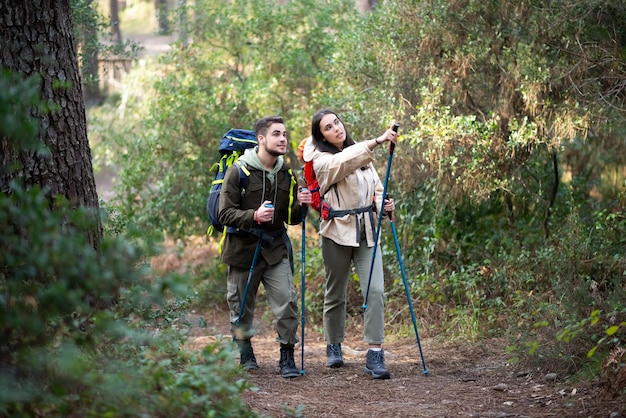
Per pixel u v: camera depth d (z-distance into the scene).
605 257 6.90
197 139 10.05
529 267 7.39
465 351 6.52
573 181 8.53
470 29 7.44
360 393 5.29
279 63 10.20
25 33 4.58
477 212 8.32
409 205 8.01
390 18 7.92
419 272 7.86
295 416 4.40
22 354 3.11
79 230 4.64
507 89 7.38
